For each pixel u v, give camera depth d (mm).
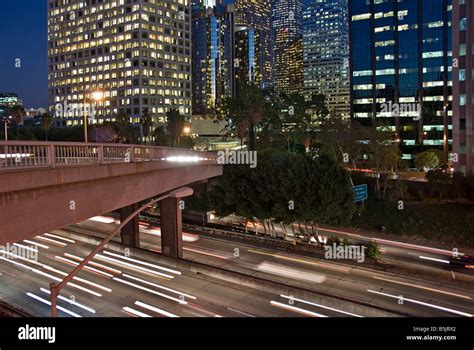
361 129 63656
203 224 57500
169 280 33656
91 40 178000
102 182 22812
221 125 153000
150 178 30438
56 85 190125
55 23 188750
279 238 48375
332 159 44938
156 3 170500
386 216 54250
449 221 50312
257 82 89750
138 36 165000
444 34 114125
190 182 41562
